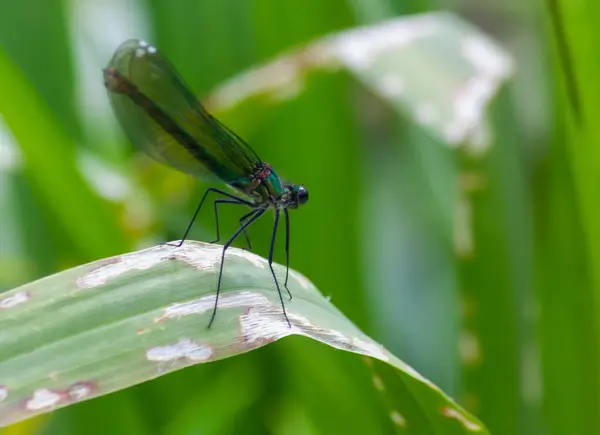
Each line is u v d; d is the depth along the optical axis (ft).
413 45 1.66
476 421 1.47
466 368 1.64
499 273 1.63
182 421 1.68
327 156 1.77
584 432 1.64
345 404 1.68
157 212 1.71
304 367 1.67
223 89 1.68
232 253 1.49
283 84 1.67
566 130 1.63
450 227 1.82
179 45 1.80
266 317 1.46
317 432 1.69
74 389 1.42
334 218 1.77
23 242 1.77
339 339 1.46
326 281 1.76
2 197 1.81
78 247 1.68
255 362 1.74
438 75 1.65
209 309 1.46
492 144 1.63
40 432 1.69
